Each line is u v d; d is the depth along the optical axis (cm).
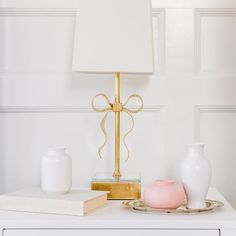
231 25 167
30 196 127
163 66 167
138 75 167
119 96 154
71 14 168
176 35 168
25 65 168
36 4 168
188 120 167
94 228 116
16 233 116
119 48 144
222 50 168
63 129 169
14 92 168
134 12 145
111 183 142
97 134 168
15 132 169
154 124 168
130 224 116
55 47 168
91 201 126
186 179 128
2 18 168
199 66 168
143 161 168
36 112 168
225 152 168
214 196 149
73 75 168
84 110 168
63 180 131
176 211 122
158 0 168
